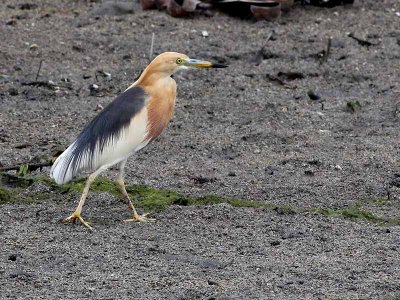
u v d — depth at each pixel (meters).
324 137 15.20
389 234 11.58
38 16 19.78
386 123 15.80
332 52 18.58
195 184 13.29
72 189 12.75
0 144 14.63
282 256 10.87
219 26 19.55
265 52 18.44
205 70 17.75
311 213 12.12
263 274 10.36
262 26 19.56
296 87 17.28
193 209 12.19
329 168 13.93
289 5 20.25
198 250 11.00
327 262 10.70
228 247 11.12
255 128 15.50
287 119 15.93
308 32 19.36
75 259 10.71
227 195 12.88
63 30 19.12
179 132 15.30
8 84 16.94
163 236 11.41
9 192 12.61
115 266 10.52
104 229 11.62
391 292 9.95
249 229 11.63
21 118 15.69
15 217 11.91
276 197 12.86
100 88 16.97
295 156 14.39
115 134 11.64
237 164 14.11
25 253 10.84
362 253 10.97
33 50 18.27
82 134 11.73
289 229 11.64
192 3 19.80
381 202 12.78
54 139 14.90
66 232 11.49
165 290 9.90
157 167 13.91
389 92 17.08
